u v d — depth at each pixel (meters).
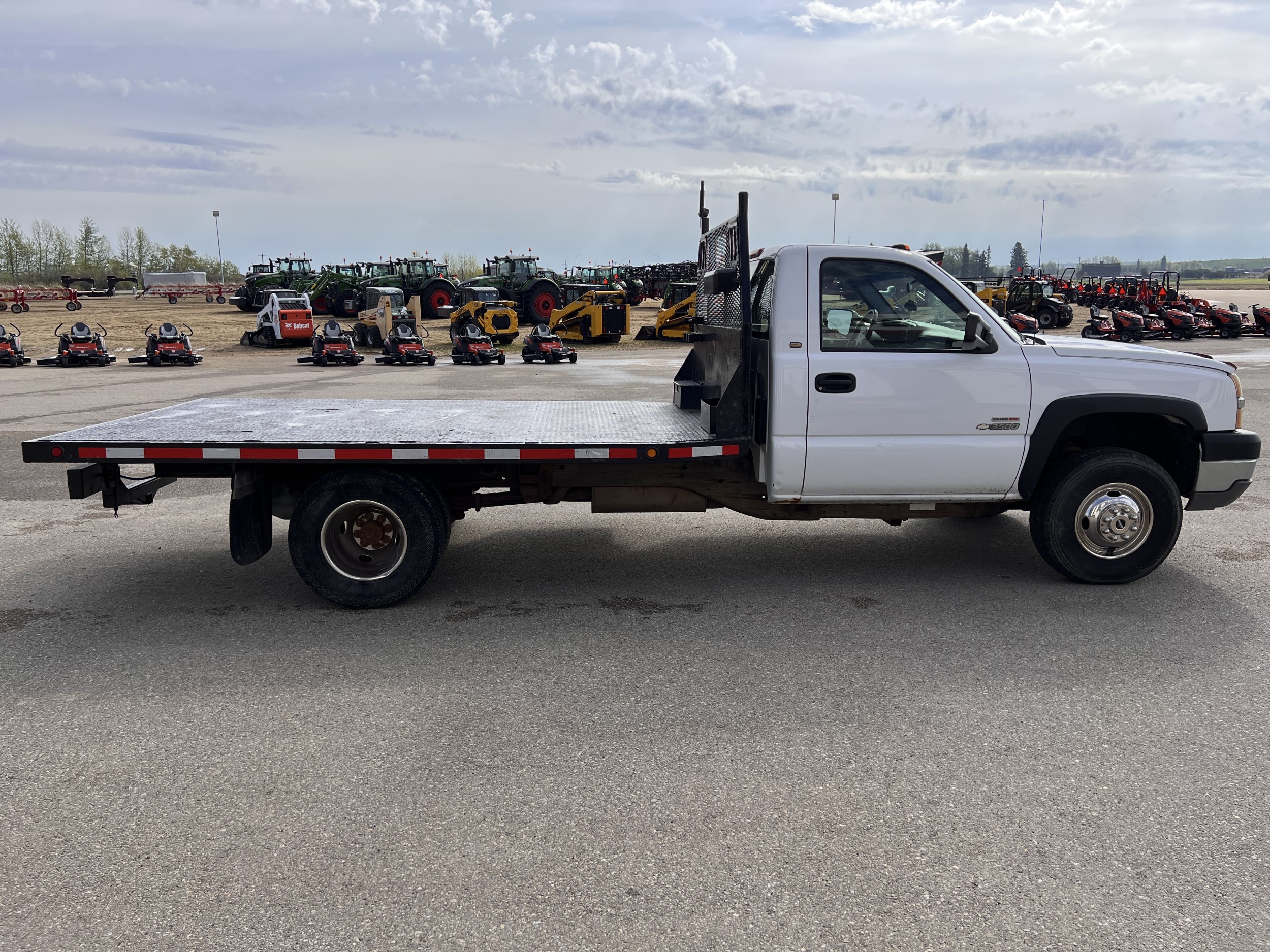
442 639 4.43
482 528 6.70
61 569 5.71
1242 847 2.72
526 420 5.61
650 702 3.71
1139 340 28.36
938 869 2.61
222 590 5.26
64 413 13.35
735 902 2.46
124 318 42.50
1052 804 2.95
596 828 2.81
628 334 34.06
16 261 103.19
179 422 5.48
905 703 3.69
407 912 2.42
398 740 3.39
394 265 39.44
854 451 4.83
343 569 4.84
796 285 4.75
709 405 4.94
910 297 4.85
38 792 3.04
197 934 2.34
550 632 4.53
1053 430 4.90
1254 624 4.59
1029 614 4.75
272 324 28.81
